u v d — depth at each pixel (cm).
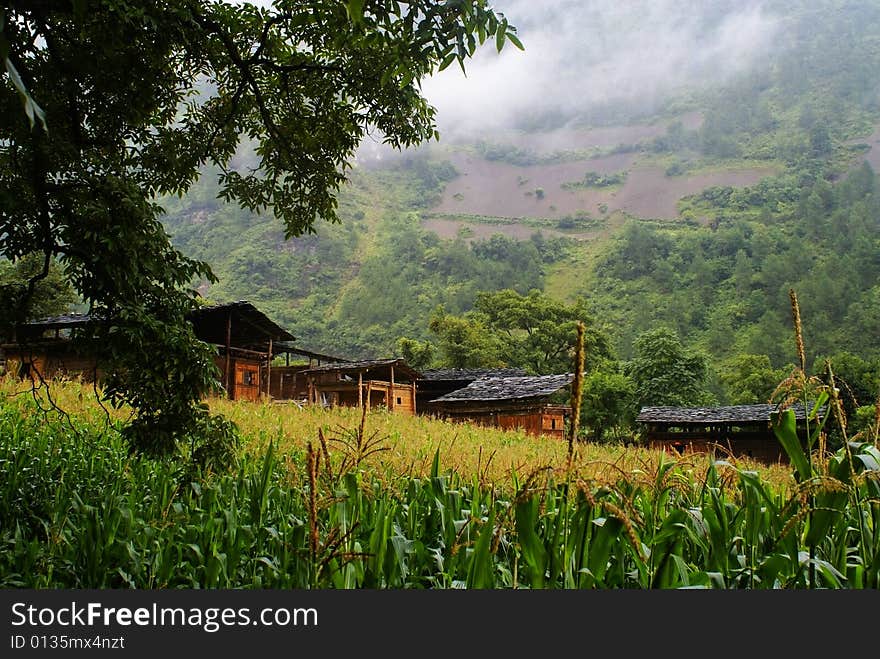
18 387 1493
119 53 761
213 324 3066
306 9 805
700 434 3416
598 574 321
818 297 13712
